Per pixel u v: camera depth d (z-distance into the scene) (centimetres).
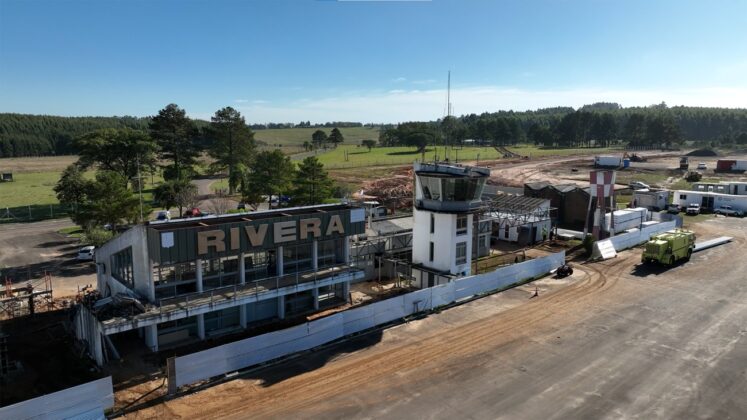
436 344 3575
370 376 3086
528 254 6512
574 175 14538
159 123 11688
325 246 4434
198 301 3491
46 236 7294
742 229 7950
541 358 3353
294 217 3981
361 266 5250
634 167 16550
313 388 2930
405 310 4084
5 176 15350
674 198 10069
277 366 3203
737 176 14525
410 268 5306
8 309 4125
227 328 3791
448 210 4847
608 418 2648
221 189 12012
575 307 4369
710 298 4616
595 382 3033
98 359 3169
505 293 4766
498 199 7712
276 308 4119
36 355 3356
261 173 9062
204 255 3531
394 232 5691
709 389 2958
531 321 4031
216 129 12544
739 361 3325
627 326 3925
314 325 3475
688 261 5978
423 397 2844
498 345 3562
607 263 5928
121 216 6359
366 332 3778
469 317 4119
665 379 3077
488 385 2986
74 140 10562
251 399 2798
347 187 11350
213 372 2994
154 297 3478
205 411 2669
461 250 5012
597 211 6862
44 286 4859
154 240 3366
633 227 7619
